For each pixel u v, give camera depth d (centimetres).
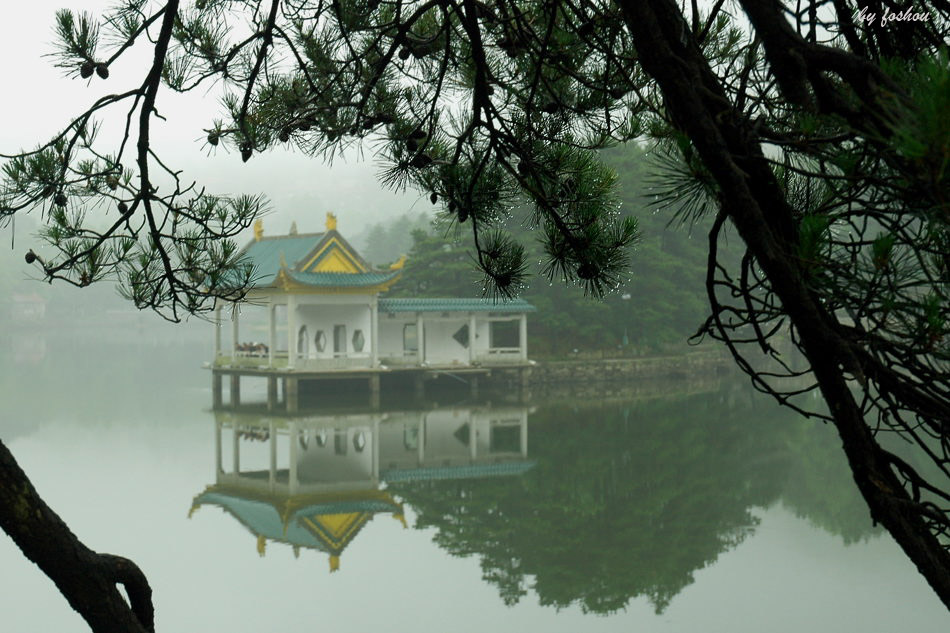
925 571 282
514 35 553
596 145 559
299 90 637
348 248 4822
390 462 3378
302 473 3162
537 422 4356
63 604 1689
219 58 592
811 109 269
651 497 2834
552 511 2683
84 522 2414
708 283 320
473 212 551
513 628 1698
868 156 288
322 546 2292
